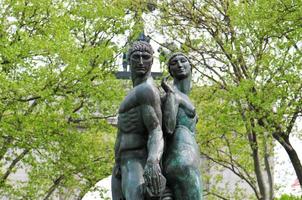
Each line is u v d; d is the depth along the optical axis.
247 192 36.12
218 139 28.39
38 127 24.31
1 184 25.75
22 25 25.52
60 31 24.83
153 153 8.31
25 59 24.52
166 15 28.41
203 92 27.41
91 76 25.39
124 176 8.54
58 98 26.41
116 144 8.74
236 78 27.28
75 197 30.86
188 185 8.45
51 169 25.88
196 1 28.36
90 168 26.14
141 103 8.52
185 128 8.75
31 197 26.34
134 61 8.67
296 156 26.20
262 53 26.27
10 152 30.72
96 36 27.23
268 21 25.55
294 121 25.78
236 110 26.02
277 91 25.11
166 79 8.77
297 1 25.05
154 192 8.18
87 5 26.52
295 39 25.31
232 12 26.25
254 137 26.97
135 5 28.52
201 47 27.89
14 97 23.91
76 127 27.27
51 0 25.39
